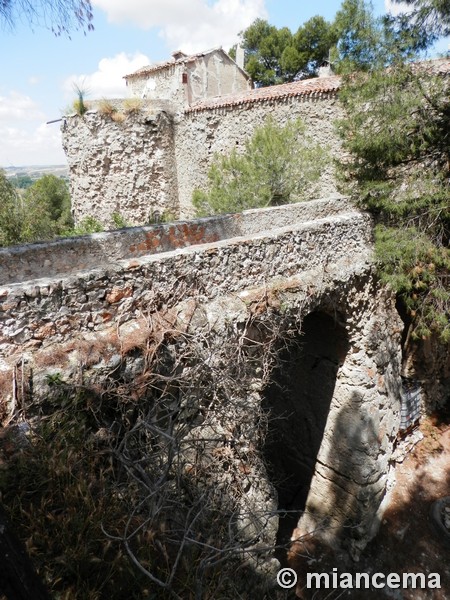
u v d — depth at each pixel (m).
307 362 10.16
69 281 4.62
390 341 9.78
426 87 8.59
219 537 4.31
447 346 12.09
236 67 19.70
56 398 4.31
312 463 10.74
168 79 17.64
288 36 25.50
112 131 16.20
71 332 4.71
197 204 12.77
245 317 6.09
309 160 11.59
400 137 8.30
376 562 9.48
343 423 9.75
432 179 8.66
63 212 29.69
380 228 8.69
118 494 3.89
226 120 15.57
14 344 4.31
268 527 5.85
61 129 17.09
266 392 11.32
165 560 3.68
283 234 6.86
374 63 8.36
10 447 3.76
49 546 3.20
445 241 8.99
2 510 2.62
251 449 5.83
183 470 4.81
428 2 8.35
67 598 2.87
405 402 11.27
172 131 17.45
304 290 7.09
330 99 12.84
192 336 5.42
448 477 10.94
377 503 9.87
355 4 8.20
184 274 5.61
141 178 16.94
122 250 7.64
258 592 5.32
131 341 4.95
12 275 6.43
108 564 3.33
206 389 5.37
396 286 8.48
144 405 4.92
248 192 11.36
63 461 3.73
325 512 10.44
